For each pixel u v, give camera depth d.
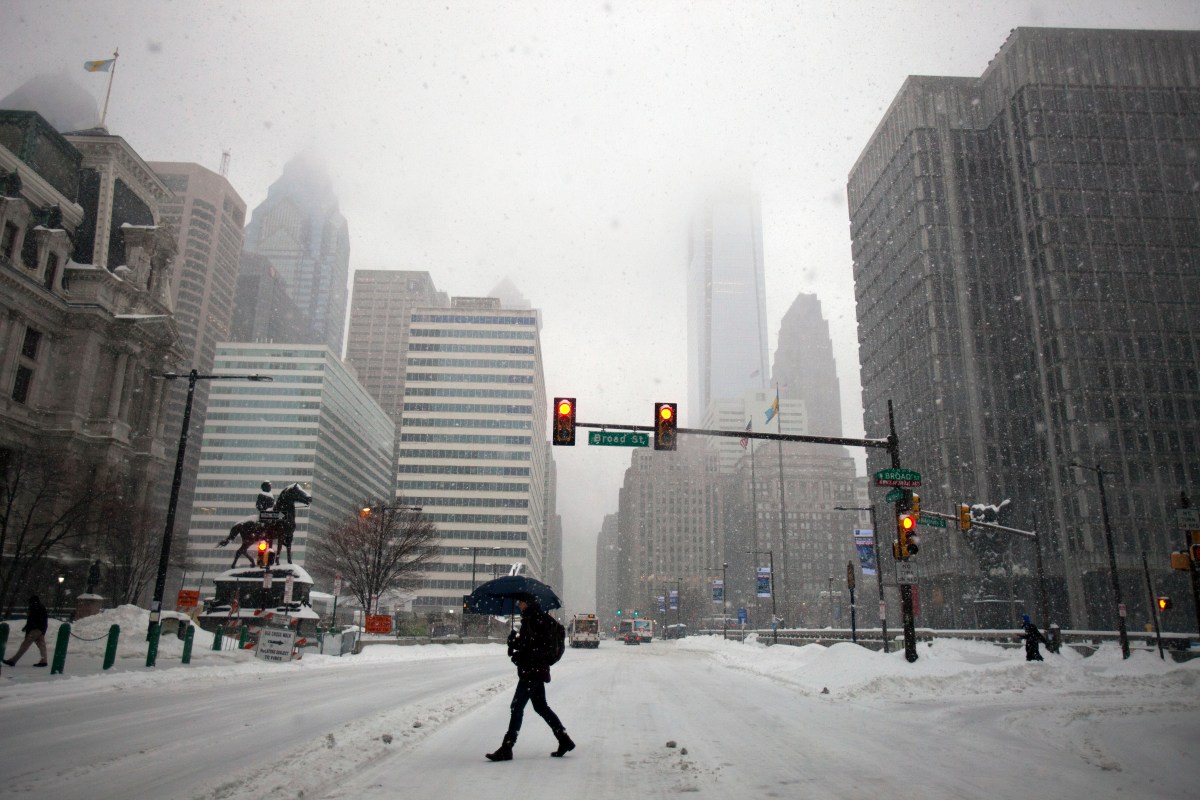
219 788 7.09
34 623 19.45
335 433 193.25
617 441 22.05
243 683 18.95
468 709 13.93
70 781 7.52
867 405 119.19
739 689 19.94
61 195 65.62
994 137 105.50
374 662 31.30
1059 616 86.12
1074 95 96.12
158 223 75.44
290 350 184.12
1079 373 87.06
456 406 181.88
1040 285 92.69
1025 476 93.56
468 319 186.38
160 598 22.48
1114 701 15.29
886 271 113.81
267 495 42.59
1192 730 10.93
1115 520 81.81
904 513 23.38
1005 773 8.66
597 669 29.83
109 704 13.78
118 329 66.00
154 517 64.19
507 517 176.00
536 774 8.17
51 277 63.03
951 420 96.62
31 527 51.78
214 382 182.12
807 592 185.12
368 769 8.23
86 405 63.34
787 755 9.73
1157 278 90.00
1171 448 84.19
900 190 110.00
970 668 20.44
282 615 36.94
